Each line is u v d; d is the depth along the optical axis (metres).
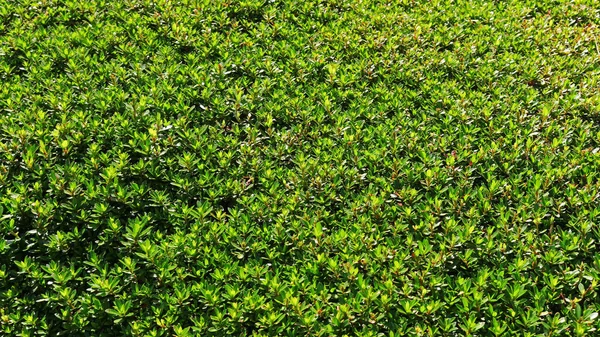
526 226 1.35
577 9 2.04
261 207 1.39
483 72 1.74
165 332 1.22
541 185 1.44
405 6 2.03
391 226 1.36
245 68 1.72
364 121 1.60
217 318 1.21
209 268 1.30
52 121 1.52
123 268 1.30
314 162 1.46
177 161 1.48
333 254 1.33
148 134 1.51
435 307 1.22
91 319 1.24
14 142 1.44
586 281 1.28
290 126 1.60
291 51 1.76
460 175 1.46
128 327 1.22
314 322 1.21
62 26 1.79
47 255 1.32
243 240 1.34
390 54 1.81
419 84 1.72
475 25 1.96
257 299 1.23
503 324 1.20
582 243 1.33
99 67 1.66
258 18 1.94
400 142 1.53
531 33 1.92
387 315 1.23
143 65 1.69
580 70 1.77
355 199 1.41
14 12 1.83
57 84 1.61
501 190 1.43
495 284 1.26
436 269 1.29
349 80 1.71
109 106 1.57
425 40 1.87
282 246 1.34
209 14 1.89
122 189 1.38
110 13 1.86
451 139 1.55
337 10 1.97
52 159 1.44
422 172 1.47
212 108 1.61
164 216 1.38
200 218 1.36
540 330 1.22
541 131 1.59
